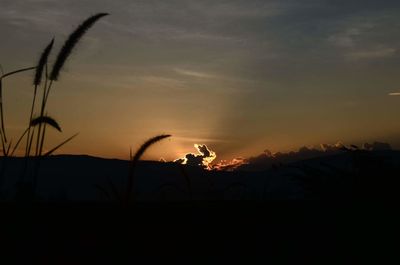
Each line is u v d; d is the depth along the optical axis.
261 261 4.19
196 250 4.32
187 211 4.79
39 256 3.80
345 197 5.44
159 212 4.61
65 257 3.81
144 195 4.69
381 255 4.32
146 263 3.97
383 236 4.60
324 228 4.82
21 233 3.98
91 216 4.33
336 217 5.04
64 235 4.08
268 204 5.23
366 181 5.44
